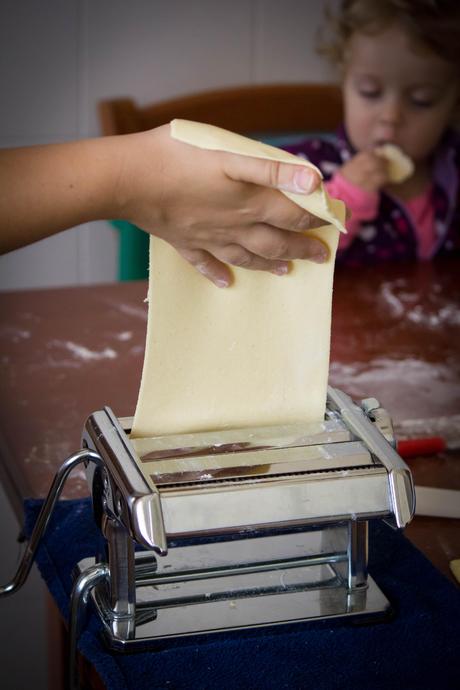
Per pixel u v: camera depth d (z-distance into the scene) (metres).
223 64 2.16
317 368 0.67
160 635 0.65
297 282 0.64
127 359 1.17
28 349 1.19
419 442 0.93
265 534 0.75
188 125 0.63
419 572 0.74
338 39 1.83
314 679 0.62
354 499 0.62
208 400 0.66
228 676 0.62
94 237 2.19
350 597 0.70
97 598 0.68
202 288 0.63
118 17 2.05
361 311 1.33
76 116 2.11
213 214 0.63
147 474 0.61
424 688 0.62
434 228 1.84
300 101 1.92
